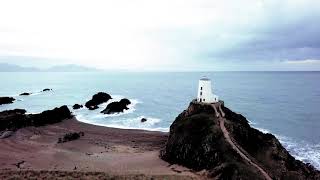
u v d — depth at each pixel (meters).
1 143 81.31
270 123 113.19
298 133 99.75
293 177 58.91
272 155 65.19
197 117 72.00
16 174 48.53
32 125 100.56
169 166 63.53
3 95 190.75
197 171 60.28
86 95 189.50
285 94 196.00
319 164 72.69
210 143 62.56
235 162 57.44
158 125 106.19
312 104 154.75
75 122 109.06
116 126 104.50
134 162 66.12
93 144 81.69
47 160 67.31
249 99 171.38
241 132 68.06
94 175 49.38
